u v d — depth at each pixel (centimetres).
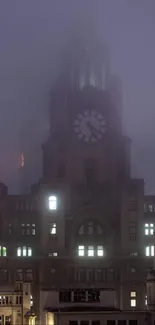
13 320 19525
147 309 18412
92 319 16762
